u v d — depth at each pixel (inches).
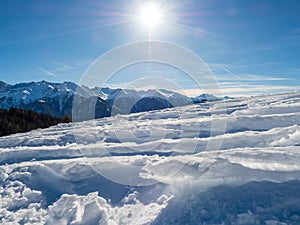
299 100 402.9
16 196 136.4
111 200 125.5
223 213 100.0
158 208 113.5
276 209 96.3
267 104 406.3
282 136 182.2
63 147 225.5
